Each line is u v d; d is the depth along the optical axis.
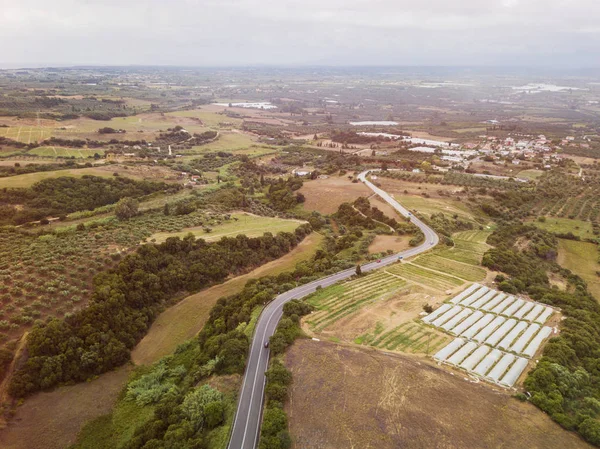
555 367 75.25
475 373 76.00
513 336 89.56
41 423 74.19
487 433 61.09
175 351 96.94
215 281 128.12
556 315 100.56
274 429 60.16
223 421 67.06
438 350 83.25
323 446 58.50
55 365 82.56
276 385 68.88
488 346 85.75
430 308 99.62
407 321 94.56
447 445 58.66
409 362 78.12
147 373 89.50
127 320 100.31
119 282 105.81
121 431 73.56
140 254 120.19
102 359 88.50
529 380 72.50
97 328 92.38
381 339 86.81
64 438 72.00
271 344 82.56
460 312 99.12
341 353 80.62
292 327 88.94
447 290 111.44
